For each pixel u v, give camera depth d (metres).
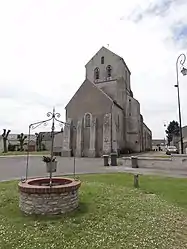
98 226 5.51
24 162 21.69
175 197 8.48
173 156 16.52
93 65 38.59
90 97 32.66
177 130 59.06
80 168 17.56
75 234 5.04
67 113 33.91
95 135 30.92
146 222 5.86
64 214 6.21
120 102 36.31
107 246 4.52
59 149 35.34
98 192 8.94
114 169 16.95
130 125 36.53
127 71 40.81
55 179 7.72
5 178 12.62
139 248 4.45
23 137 47.31
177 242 4.75
